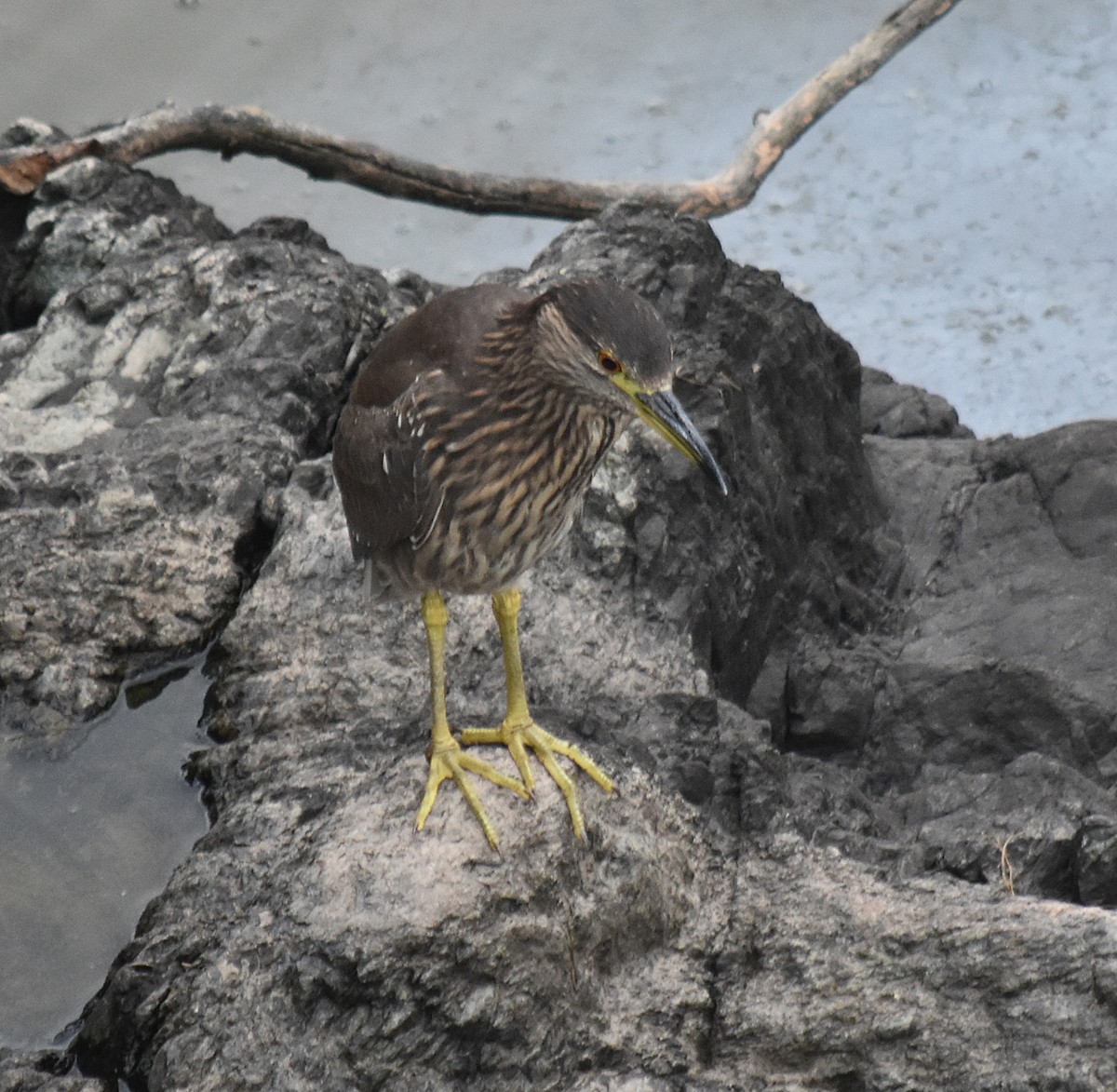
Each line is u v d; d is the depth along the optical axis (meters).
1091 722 10.80
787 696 11.43
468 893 7.96
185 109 16.14
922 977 8.01
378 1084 7.72
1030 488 12.97
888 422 15.06
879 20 21.83
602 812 8.55
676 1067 7.95
